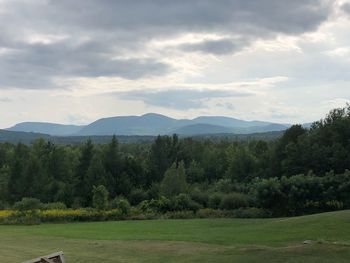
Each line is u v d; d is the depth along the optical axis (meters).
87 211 48.66
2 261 21.09
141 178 73.75
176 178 60.50
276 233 28.09
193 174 79.94
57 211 47.59
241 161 73.25
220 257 19.27
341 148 63.09
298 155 64.25
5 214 45.41
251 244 24.20
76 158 73.50
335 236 25.23
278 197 49.66
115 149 73.00
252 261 17.47
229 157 81.06
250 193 54.22
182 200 52.19
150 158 78.88
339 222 29.17
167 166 77.00
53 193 65.06
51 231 34.94
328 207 49.94
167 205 51.97
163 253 22.06
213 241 25.75
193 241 25.98
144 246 24.61
